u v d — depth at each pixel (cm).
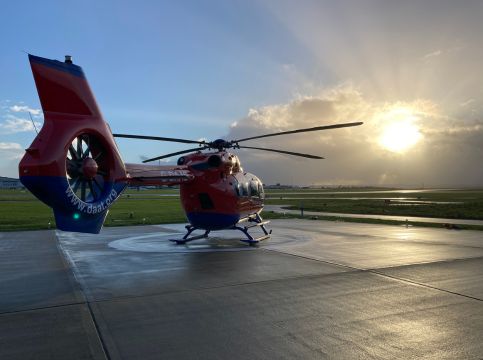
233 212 1334
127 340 502
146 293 732
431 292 723
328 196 7950
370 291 732
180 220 2327
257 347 478
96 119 755
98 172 793
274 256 1129
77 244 1401
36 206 3956
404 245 1320
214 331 532
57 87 703
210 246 1344
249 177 1478
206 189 1277
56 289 764
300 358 446
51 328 546
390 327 544
